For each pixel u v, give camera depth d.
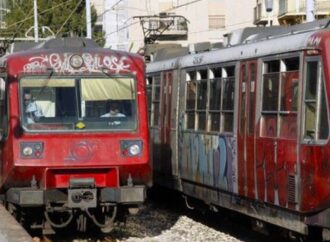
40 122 16.11
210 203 18.98
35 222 17.11
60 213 16.95
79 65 16.42
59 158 15.97
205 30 62.28
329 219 13.17
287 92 14.38
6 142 16.08
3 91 16.42
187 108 20.28
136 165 16.22
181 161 20.70
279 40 14.96
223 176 17.48
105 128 16.30
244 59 16.41
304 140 13.69
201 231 18.39
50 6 56.84
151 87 23.84
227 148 17.23
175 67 21.33
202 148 18.94
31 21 55.97
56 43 17.08
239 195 16.72
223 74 17.70
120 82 16.55
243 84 16.47
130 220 20.11
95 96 16.42
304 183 13.66
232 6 62.41
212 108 18.34
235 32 18.81
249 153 16.02
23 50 17.61
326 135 13.14
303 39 13.91
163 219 20.42
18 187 16.17
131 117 16.45
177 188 21.33
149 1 61.38
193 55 20.11
